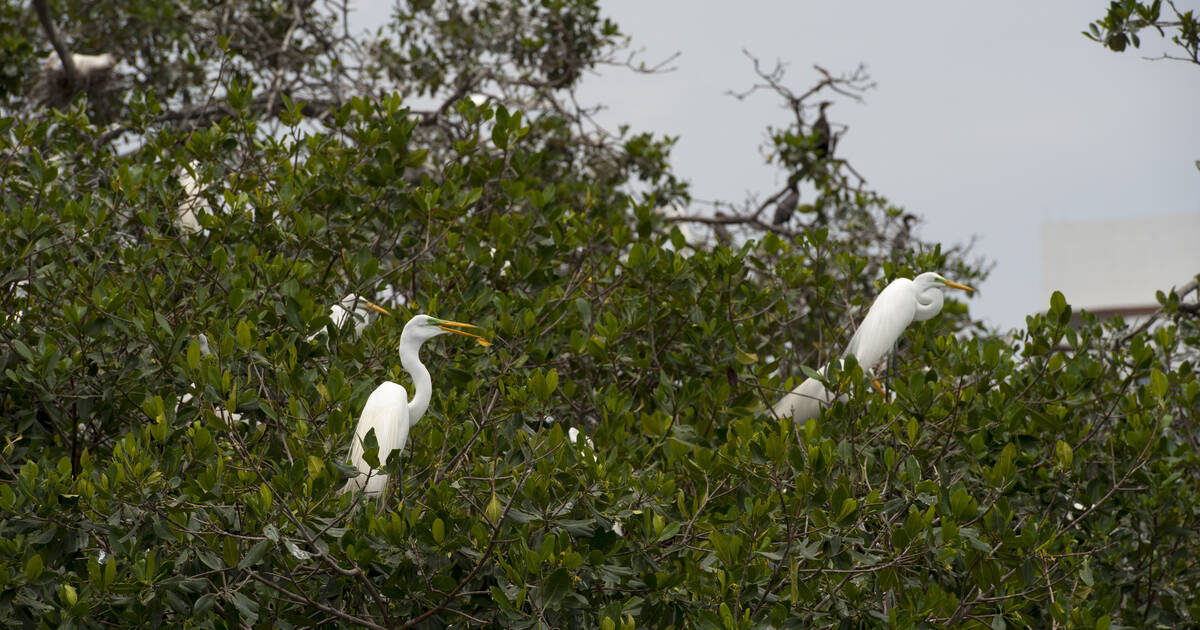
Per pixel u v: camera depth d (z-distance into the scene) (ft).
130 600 24.50
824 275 41.32
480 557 25.31
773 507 28.07
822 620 27.30
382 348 34.94
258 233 38.14
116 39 69.41
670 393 34.99
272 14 69.82
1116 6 43.01
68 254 36.52
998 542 26.68
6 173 40.06
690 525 27.61
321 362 34.63
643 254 37.86
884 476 29.94
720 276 38.65
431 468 27.99
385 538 24.27
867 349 38.93
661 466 32.73
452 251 39.83
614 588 26.40
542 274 38.58
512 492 26.73
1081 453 35.58
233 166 41.86
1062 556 29.43
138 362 32.09
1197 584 37.88
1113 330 43.73
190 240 36.81
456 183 41.65
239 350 29.30
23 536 25.75
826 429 31.22
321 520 24.77
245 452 26.61
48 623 24.68
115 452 26.22
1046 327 36.94
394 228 40.52
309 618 25.18
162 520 25.48
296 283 32.86
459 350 35.22
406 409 30.89
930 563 26.99
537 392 28.25
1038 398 35.78
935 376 34.65
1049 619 30.09
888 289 39.88
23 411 31.99
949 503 26.71
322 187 38.93
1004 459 27.71
